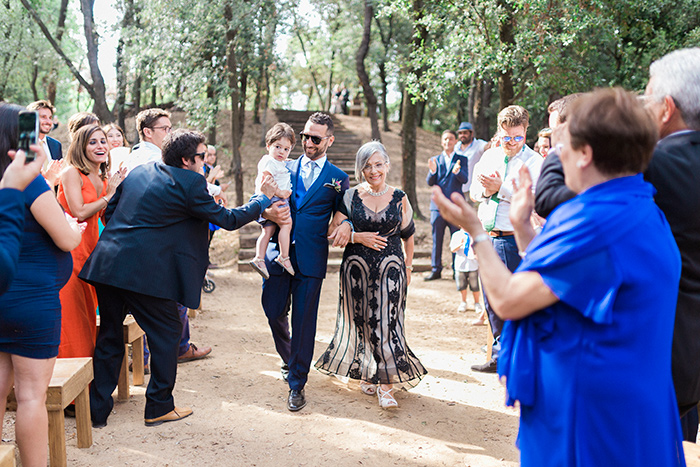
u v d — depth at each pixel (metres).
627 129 1.52
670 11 9.88
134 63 10.92
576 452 1.55
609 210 1.53
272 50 11.84
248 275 9.18
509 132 4.16
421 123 23.08
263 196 3.70
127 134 14.88
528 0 7.70
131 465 3.02
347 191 3.98
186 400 3.94
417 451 3.27
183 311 4.66
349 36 19.77
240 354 5.11
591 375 1.54
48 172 3.75
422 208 12.87
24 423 2.50
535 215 3.18
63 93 20.00
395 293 3.85
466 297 7.06
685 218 1.95
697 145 1.98
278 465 3.08
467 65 9.09
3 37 13.14
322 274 3.95
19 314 2.44
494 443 3.40
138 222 3.27
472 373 4.71
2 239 2.03
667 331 1.61
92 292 3.74
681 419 2.43
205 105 10.75
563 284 1.52
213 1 10.44
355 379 4.25
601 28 8.55
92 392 3.49
